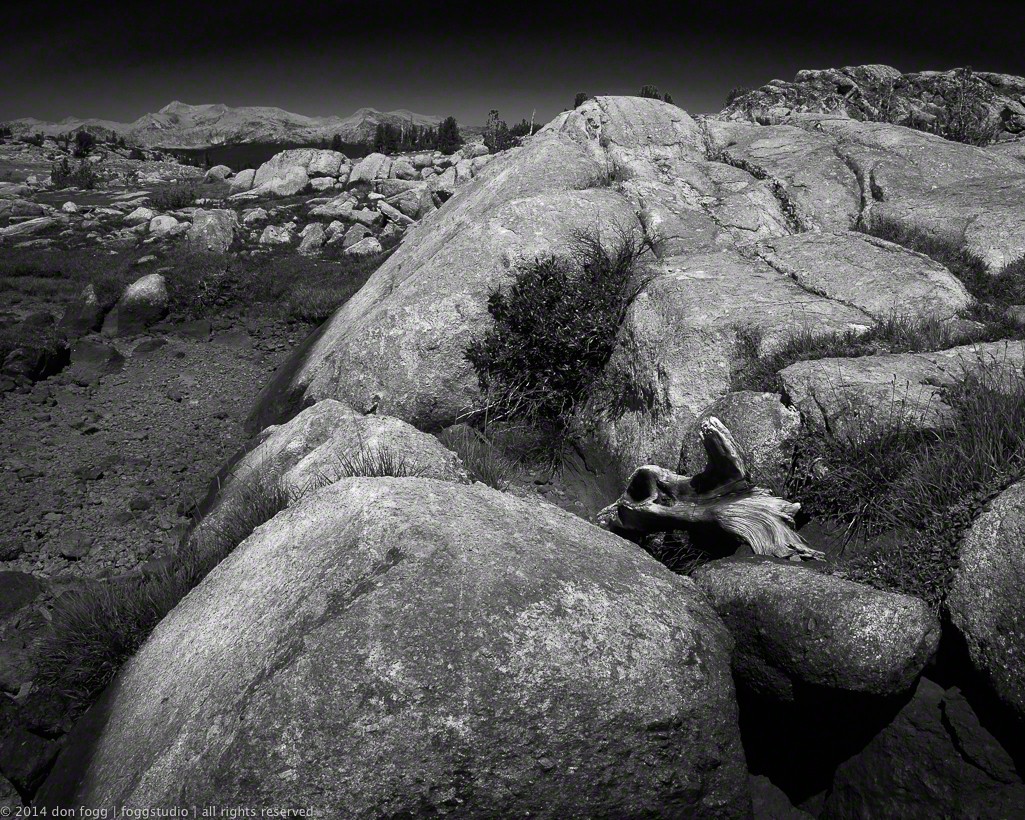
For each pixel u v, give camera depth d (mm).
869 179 9703
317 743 3023
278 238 24938
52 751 4336
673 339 6844
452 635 3256
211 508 6895
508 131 42312
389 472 5406
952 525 3941
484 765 3045
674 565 5094
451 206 11570
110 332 14539
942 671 3623
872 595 3586
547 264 8539
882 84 15148
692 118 11750
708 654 3627
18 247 25438
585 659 3283
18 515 7582
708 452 4844
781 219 9438
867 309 6746
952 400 4723
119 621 4910
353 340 8992
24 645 5500
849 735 3688
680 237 8797
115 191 42438
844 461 4777
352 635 3254
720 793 3354
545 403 8102
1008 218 8016
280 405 9648
